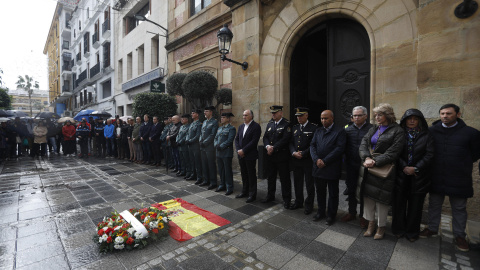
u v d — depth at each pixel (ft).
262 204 12.66
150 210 9.95
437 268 7.02
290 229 9.67
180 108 31.58
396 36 12.67
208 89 21.70
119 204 12.66
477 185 10.19
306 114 11.43
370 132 9.27
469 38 10.11
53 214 11.29
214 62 26.00
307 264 7.30
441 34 10.73
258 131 13.35
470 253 7.79
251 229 9.68
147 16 41.29
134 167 23.40
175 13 32.58
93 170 21.90
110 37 53.16
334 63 16.62
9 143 29.58
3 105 71.46
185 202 12.76
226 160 14.28
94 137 32.19
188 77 21.72
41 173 20.68
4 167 23.94
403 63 12.45
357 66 15.44
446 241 8.57
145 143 24.81
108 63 54.13
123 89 47.03
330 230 9.57
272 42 18.70
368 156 8.83
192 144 16.96
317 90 22.57
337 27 16.40
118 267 7.17
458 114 8.28
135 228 8.41
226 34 18.12
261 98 19.45
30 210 11.81
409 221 8.70
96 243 8.40
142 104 26.84
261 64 19.40
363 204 9.11
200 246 8.36
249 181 13.21
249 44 19.95
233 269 7.09
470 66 10.12
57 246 8.38
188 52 30.17
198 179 16.84
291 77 19.34
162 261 7.49
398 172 8.70
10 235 9.17
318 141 10.39
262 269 7.07
